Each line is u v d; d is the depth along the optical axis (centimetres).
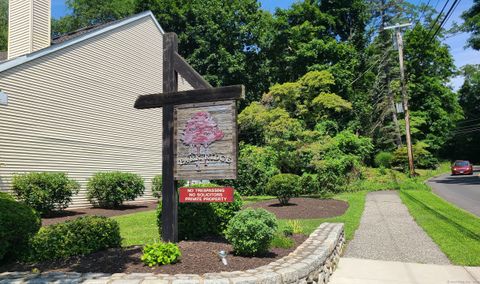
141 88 1823
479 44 2698
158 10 3188
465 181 2817
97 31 1564
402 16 4072
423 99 4594
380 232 966
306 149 1962
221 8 3309
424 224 1041
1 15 3559
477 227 988
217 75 3234
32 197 1145
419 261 708
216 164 630
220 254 515
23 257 536
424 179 3166
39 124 1301
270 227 575
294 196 1705
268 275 450
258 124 2205
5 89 1190
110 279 432
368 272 649
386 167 3181
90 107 1523
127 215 1255
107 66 1622
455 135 5862
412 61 4266
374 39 4069
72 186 1268
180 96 655
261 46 3459
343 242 846
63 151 1390
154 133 1905
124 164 1695
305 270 507
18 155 1222
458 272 636
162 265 501
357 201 1587
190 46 3350
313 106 2686
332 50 3281
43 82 1323
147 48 1877
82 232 575
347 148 2714
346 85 3234
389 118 3903
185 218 693
